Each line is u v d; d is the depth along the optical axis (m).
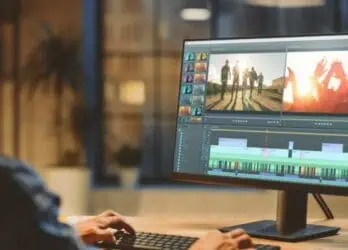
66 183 4.67
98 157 5.16
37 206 1.07
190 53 2.02
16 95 4.95
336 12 5.07
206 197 4.83
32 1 4.93
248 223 2.01
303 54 1.84
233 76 1.94
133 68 5.22
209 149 1.97
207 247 1.50
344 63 1.78
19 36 4.94
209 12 5.18
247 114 1.91
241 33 5.16
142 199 4.84
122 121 5.21
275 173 1.86
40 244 1.06
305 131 1.82
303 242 1.77
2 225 1.05
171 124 5.20
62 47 4.91
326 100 1.79
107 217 1.80
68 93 4.94
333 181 1.77
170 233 1.88
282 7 5.10
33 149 4.95
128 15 5.21
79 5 4.93
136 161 4.98
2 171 1.06
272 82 1.88
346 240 1.81
